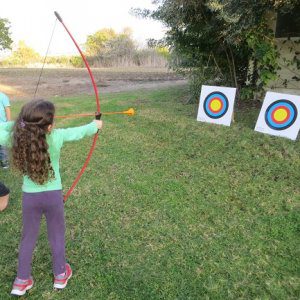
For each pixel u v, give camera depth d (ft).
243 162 14.78
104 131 19.80
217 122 19.65
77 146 17.93
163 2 21.56
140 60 75.87
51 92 39.01
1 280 8.70
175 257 9.43
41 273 8.90
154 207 11.87
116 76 51.62
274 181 13.16
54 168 7.55
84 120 22.58
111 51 78.07
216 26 20.59
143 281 8.59
